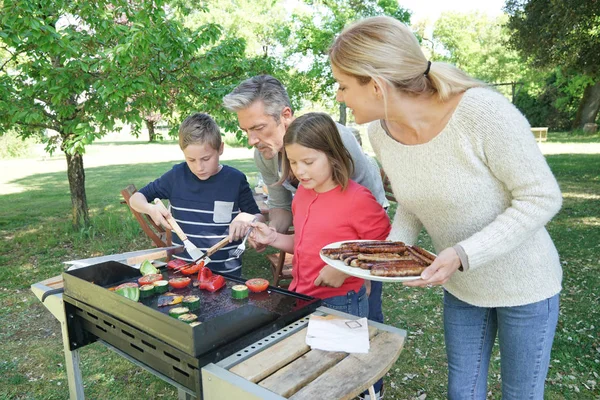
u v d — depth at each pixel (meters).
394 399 2.47
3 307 3.79
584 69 14.05
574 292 3.86
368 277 1.24
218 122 4.97
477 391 1.65
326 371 1.10
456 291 1.57
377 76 1.21
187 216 2.39
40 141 5.78
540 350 1.45
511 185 1.26
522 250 1.38
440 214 1.44
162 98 4.63
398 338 1.26
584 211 6.79
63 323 1.69
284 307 1.44
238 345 1.19
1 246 5.61
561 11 12.24
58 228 6.34
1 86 4.50
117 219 6.61
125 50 3.89
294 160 1.69
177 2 5.85
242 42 4.92
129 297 1.46
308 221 1.83
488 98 1.23
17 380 2.66
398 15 13.46
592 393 2.49
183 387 1.20
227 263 2.38
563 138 21.11
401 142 1.43
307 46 12.67
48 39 3.98
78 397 1.73
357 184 1.81
